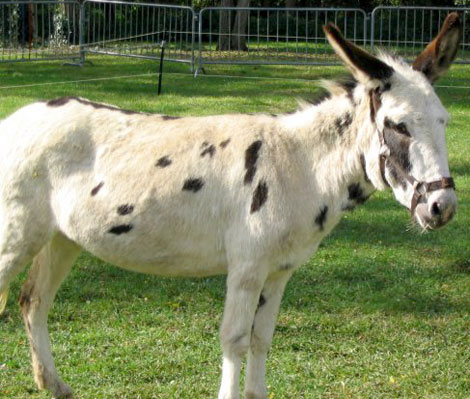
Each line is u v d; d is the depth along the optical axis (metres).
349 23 24.08
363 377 5.33
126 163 4.55
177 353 5.59
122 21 22.64
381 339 5.95
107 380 5.21
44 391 5.10
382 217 8.83
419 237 8.25
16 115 4.91
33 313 5.04
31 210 4.72
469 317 6.37
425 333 6.07
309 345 5.80
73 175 4.63
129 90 15.41
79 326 6.02
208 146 4.48
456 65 20.16
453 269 7.43
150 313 6.27
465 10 17.44
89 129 4.68
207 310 6.38
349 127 4.37
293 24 28.33
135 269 4.71
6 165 4.76
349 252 7.77
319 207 4.39
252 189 4.33
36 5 20.89
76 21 21.89
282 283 4.62
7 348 5.64
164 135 4.61
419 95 4.07
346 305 6.54
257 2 33.41
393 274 7.25
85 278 6.93
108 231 4.56
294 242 4.38
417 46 20.08
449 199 3.95
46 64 19.36
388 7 17.72
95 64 19.64
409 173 4.05
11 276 4.85
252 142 4.43
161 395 5.01
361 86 4.35
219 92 15.51
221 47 23.08
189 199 4.44
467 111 14.41
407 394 5.12
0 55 20.28
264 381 4.74
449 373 5.42
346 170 4.38
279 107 13.81
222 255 4.47
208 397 5.01
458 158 11.15
